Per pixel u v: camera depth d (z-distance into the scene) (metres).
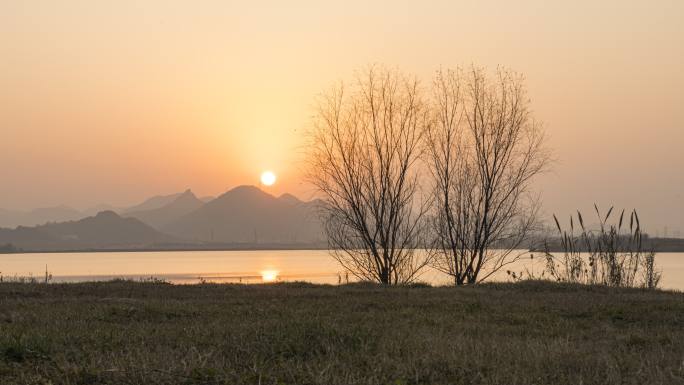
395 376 8.07
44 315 14.44
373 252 29.81
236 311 15.45
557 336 12.38
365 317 14.30
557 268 26.25
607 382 8.06
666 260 112.88
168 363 8.64
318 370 8.19
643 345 11.23
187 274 91.00
